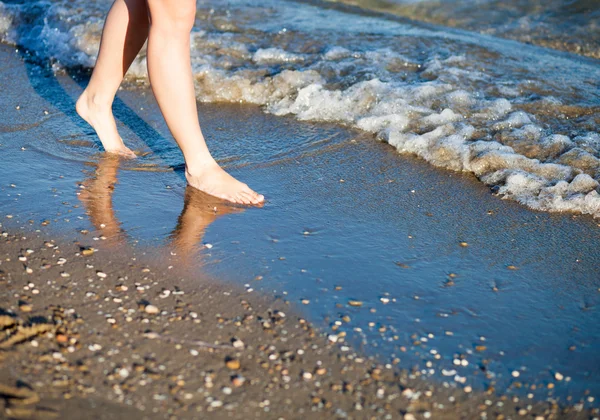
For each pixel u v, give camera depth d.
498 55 4.52
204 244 2.32
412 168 3.06
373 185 2.88
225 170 2.92
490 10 5.60
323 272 2.21
